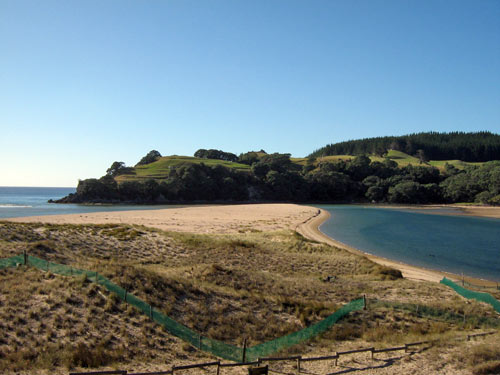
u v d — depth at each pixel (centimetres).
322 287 2430
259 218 7756
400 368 1234
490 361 1259
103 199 14262
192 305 1742
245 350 1329
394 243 5500
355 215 10369
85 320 1405
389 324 1798
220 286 2164
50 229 3306
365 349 1341
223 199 16488
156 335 1400
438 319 1923
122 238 3406
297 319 1789
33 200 16338
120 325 1415
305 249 4025
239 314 1739
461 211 12444
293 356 1345
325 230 6688
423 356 1340
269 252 3659
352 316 1855
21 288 1577
